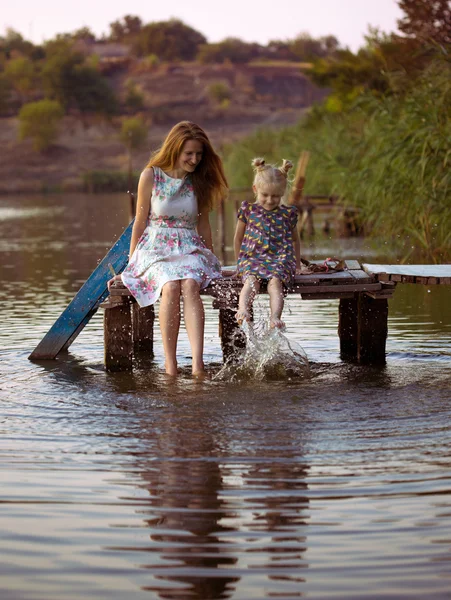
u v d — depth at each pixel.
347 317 6.81
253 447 4.38
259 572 3.06
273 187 6.34
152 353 7.07
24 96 109.88
